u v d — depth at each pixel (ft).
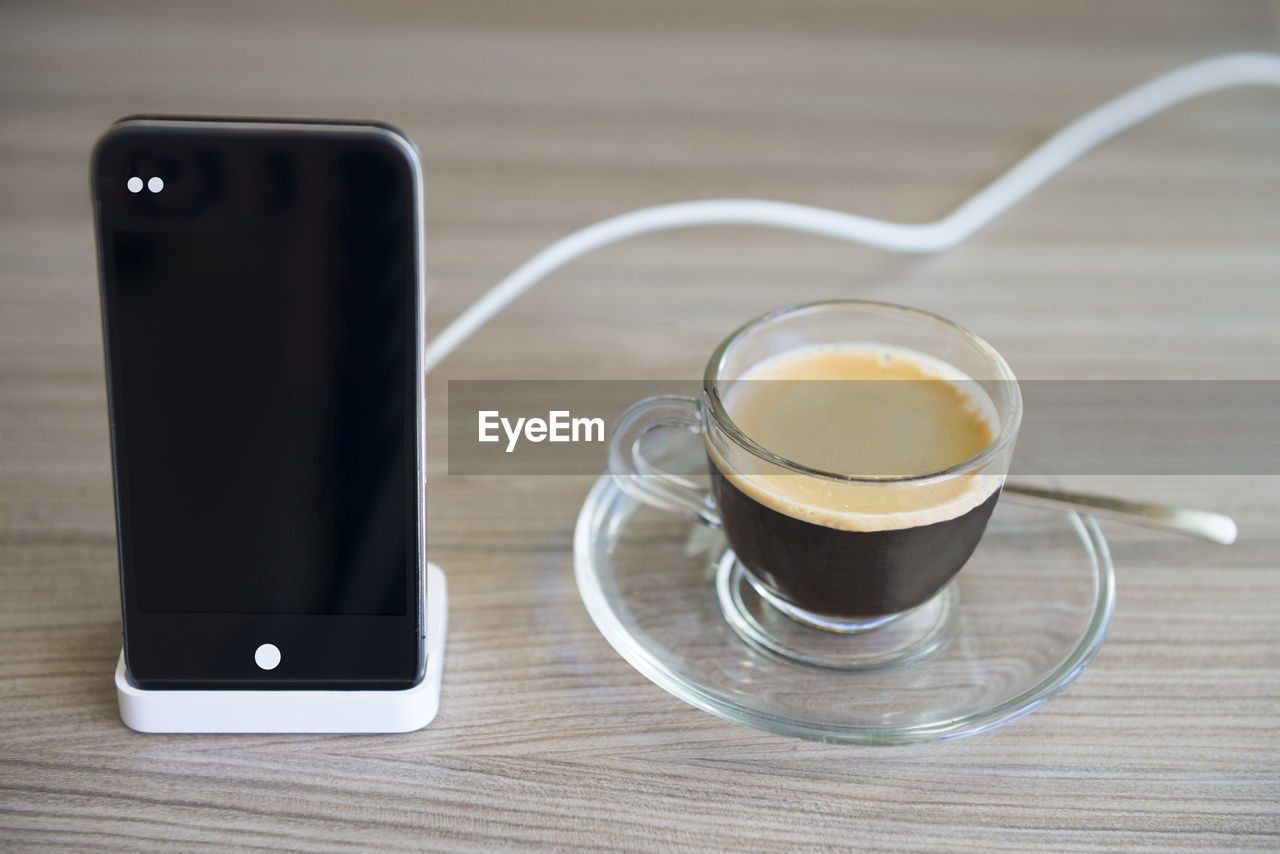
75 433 2.12
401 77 2.91
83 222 2.46
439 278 2.37
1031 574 1.98
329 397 1.75
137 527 1.77
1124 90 2.94
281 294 1.73
